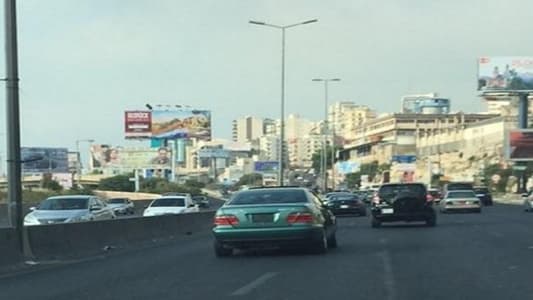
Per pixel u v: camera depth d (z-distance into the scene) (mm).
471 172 134250
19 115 19438
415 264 16453
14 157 19203
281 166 59500
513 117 125625
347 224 36188
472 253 18906
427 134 166000
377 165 163250
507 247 20641
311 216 18172
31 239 19688
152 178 112812
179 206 38156
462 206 49875
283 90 58469
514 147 97812
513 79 104500
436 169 148500
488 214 47094
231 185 131875
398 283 13398
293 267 16203
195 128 97062
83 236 22391
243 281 14094
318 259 17797
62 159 107438
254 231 18062
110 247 23891
